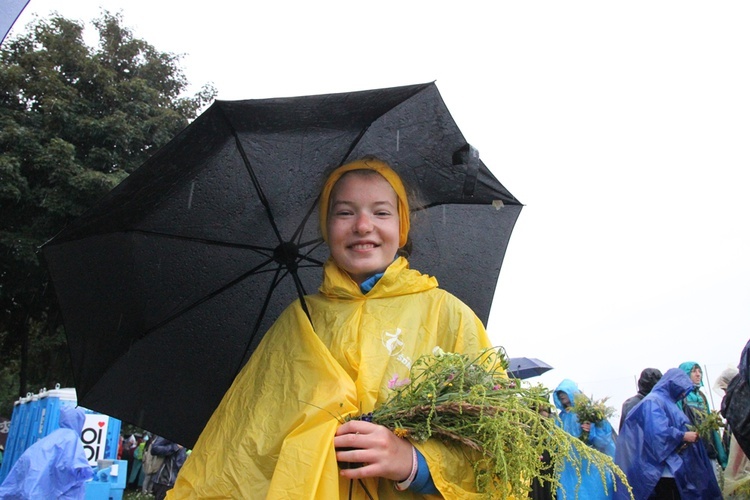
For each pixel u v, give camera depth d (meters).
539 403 1.48
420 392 1.50
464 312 1.80
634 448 5.77
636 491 5.65
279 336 1.81
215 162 1.95
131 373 2.21
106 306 2.10
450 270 2.42
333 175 2.01
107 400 2.20
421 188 2.20
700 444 5.84
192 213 2.07
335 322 1.77
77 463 5.63
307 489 1.39
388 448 1.43
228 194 2.06
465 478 1.47
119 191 1.76
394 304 1.79
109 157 14.39
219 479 1.53
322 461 1.42
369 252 1.88
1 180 12.73
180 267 2.20
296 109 1.77
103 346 2.13
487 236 2.47
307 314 1.85
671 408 5.85
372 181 1.93
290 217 2.23
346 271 1.91
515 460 1.41
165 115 15.52
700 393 7.01
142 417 2.24
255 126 1.84
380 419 1.52
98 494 8.06
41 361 19.73
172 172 1.85
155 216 2.03
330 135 1.94
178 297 2.22
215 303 2.29
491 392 1.50
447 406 1.47
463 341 1.74
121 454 16.09
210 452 1.62
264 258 2.34
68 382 18.14
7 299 14.52
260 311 2.36
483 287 2.47
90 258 2.00
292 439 1.47
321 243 2.35
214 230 2.17
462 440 1.47
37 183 13.62
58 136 14.24
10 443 10.99
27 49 15.55
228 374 2.32
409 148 2.06
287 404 1.59
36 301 14.59
